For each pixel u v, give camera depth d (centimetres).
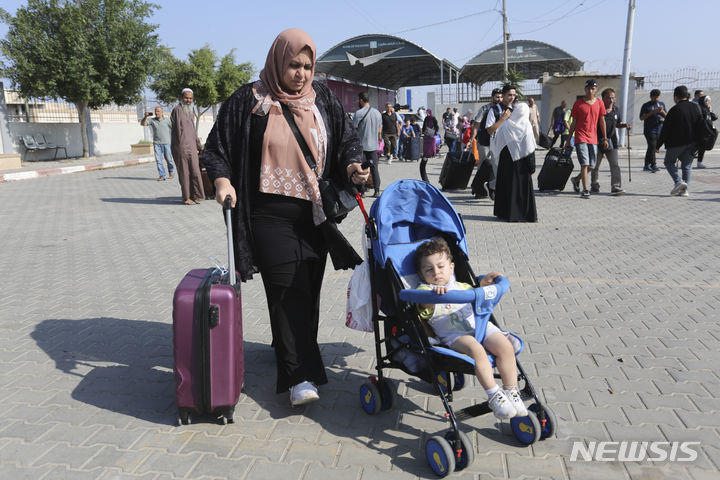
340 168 354
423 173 371
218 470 287
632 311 507
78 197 1273
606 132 1137
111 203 1180
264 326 491
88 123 2555
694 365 399
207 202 1180
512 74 2873
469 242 773
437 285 326
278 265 335
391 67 4006
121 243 808
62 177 1745
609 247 739
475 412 300
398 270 338
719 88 2969
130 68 2241
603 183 1346
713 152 2155
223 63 3234
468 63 3612
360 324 344
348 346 448
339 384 385
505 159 892
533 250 729
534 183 1375
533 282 596
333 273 651
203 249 768
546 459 296
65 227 930
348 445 311
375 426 331
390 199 348
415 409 352
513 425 313
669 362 405
